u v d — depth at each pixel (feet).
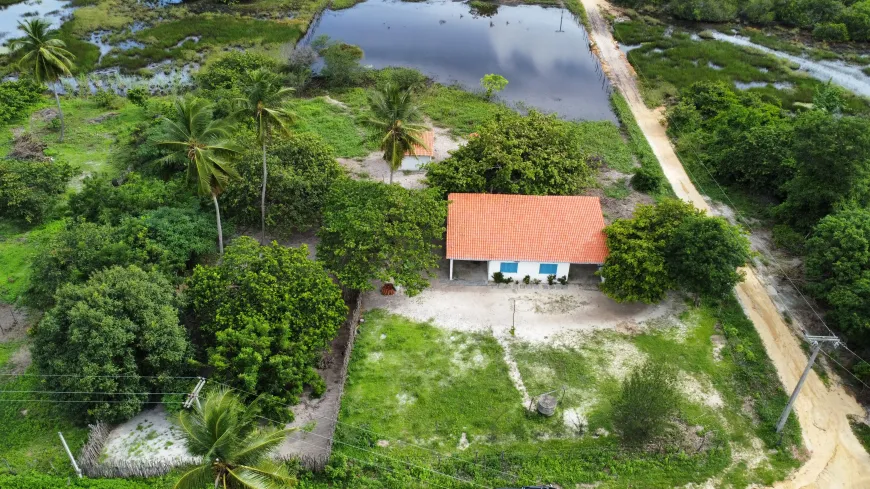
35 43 198.18
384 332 140.77
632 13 342.85
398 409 122.62
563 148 182.39
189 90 250.57
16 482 104.88
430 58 293.43
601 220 157.48
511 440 117.39
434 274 157.89
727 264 137.28
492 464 112.57
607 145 220.84
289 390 121.39
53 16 318.86
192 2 342.85
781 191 185.37
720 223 139.74
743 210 186.50
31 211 171.53
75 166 196.03
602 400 125.29
